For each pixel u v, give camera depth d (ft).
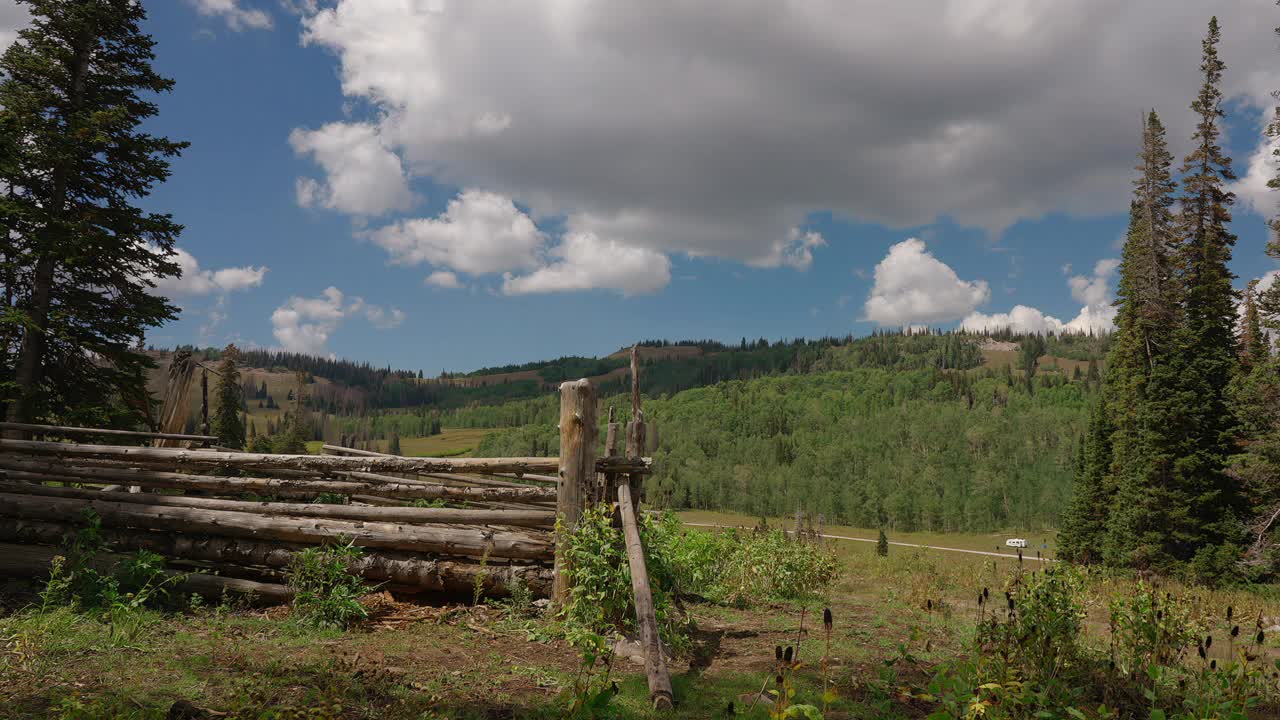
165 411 46.44
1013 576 19.34
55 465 25.98
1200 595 37.11
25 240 62.59
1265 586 76.79
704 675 16.40
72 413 62.03
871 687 15.56
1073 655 16.71
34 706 11.87
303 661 15.81
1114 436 118.01
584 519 21.17
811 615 27.09
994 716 11.69
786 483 594.24
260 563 23.25
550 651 17.98
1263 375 82.17
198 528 23.71
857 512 535.19
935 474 565.12
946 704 11.71
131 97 69.31
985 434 635.25
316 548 22.45
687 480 593.83
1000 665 14.51
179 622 19.40
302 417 222.07
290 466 24.85
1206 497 93.40
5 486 24.79
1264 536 82.43
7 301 63.05
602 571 20.02
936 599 32.86
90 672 14.01
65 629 16.79
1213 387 100.12
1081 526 125.49
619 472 23.49
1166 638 16.99
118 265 66.64
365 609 20.81
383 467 24.31
